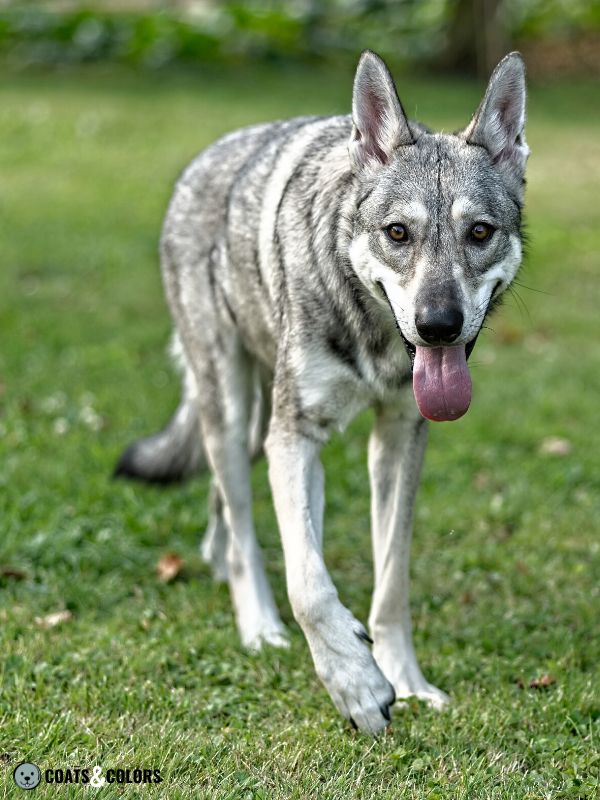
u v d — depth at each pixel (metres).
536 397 12.52
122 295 15.81
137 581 8.63
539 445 11.44
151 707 6.62
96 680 6.96
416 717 6.77
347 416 7.09
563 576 8.72
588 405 12.33
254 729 6.47
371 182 6.76
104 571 8.71
